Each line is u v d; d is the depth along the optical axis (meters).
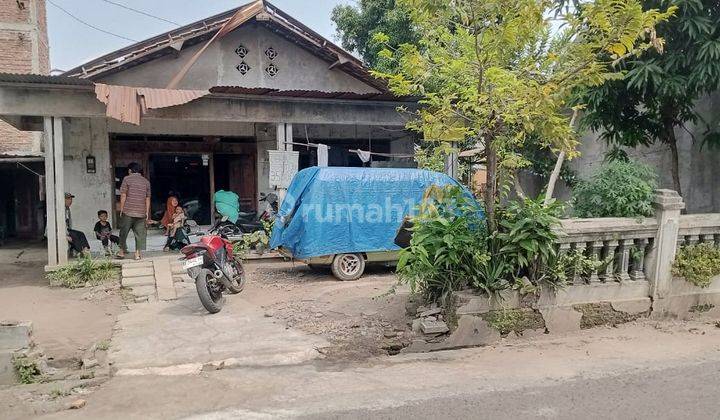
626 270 6.30
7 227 15.45
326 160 11.72
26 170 15.34
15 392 4.54
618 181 6.55
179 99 9.80
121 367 5.08
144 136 13.32
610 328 6.07
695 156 9.07
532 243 5.61
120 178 13.21
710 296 6.52
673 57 7.14
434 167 11.60
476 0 4.95
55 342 6.15
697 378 4.44
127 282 8.92
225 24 12.47
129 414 3.98
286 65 14.00
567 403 3.98
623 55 5.25
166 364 5.12
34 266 11.23
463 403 4.00
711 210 8.75
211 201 14.19
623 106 8.12
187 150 13.66
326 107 11.50
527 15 4.97
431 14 5.21
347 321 6.34
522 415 3.78
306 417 3.81
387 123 11.95
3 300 8.27
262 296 8.05
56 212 9.59
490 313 5.69
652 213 6.36
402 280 6.27
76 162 12.62
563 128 5.29
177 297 8.16
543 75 5.38
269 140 14.12
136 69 12.62
